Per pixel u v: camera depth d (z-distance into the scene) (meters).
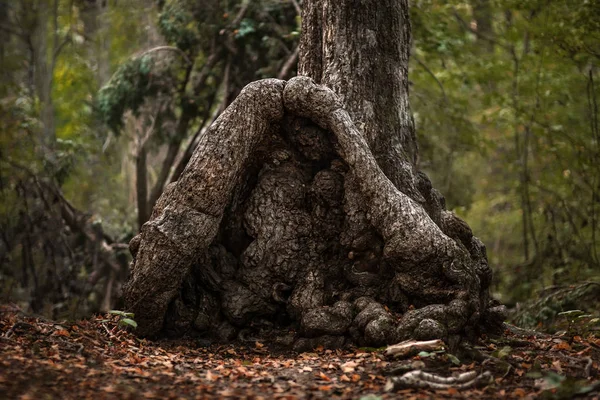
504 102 14.20
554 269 13.21
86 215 15.27
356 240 7.07
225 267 7.39
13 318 7.75
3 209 14.20
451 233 7.45
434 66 15.45
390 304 6.96
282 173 7.49
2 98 15.38
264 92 7.25
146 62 14.59
